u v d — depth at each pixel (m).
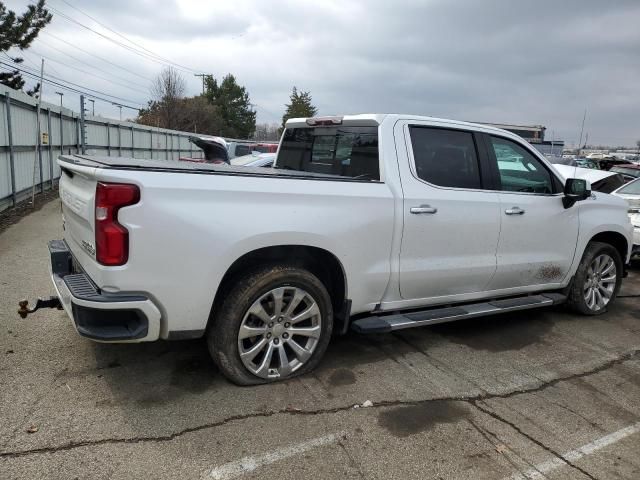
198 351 4.28
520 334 5.23
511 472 3.00
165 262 3.20
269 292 3.65
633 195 9.16
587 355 4.78
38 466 2.78
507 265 4.87
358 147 4.45
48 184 14.30
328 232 3.75
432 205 4.29
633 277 8.20
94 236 3.20
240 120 74.12
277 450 3.05
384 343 4.79
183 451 2.98
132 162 3.77
